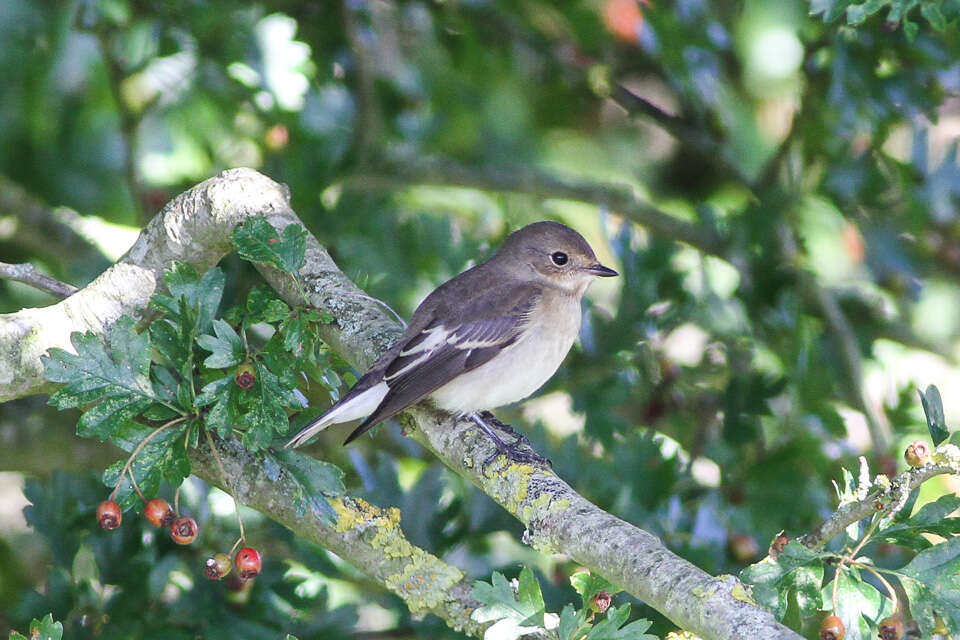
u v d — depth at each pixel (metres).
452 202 14.83
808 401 11.73
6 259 13.16
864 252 13.34
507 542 11.93
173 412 7.71
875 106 11.28
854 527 7.02
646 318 11.98
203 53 12.31
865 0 8.43
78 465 11.17
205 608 9.77
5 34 13.20
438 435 8.82
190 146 13.55
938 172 12.66
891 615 6.74
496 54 13.59
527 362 9.81
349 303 9.19
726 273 14.49
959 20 10.09
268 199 9.16
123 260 9.15
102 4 12.25
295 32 12.66
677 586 6.34
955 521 6.72
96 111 13.88
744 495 11.41
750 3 13.42
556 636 6.56
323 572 10.40
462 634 10.13
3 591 11.62
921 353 14.98
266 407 7.53
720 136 14.06
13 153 13.82
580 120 16.30
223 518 10.36
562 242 10.38
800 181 12.82
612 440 11.49
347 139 12.92
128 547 9.80
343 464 11.28
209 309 7.83
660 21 12.30
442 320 9.52
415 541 10.36
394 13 13.59
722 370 12.38
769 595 6.46
